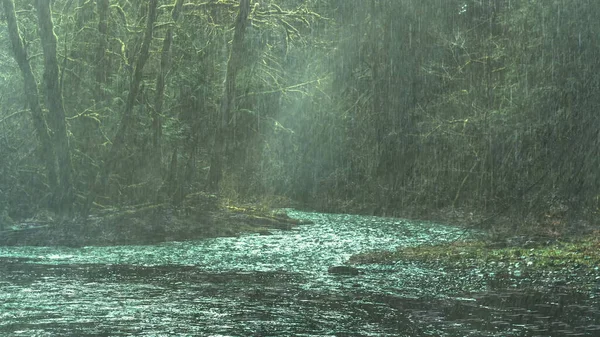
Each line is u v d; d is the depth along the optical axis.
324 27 42.31
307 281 14.21
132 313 10.90
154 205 26.75
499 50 35.03
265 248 21.05
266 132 40.91
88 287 13.43
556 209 26.59
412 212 38.31
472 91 37.00
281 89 37.62
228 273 15.55
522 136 29.36
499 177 31.45
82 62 27.80
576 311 10.94
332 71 43.53
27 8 29.09
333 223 32.44
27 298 12.16
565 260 15.70
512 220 27.14
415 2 41.88
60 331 9.67
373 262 16.95
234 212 30.25
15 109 27.72
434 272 15.19
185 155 31.48
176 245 21.80
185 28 31.56
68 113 28.19
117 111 28.61
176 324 10.13
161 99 29.38
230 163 35.59
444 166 38.22
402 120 41.94
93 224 23.70
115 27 30.25
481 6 40.72
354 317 10.62
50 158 24.80
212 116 33.72
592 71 25.80
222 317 10.62
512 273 14.65
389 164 42.34
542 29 28.86
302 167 44.72
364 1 43.56
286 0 38.53
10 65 27.78
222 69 34.03
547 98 27.98
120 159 27.69
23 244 21.02
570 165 26.09
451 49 39.25
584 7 26.34
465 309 11.17
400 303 11.67
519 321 10.22
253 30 35.62
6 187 25.98
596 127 25.36
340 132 44.41
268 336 9.42
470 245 19.34
